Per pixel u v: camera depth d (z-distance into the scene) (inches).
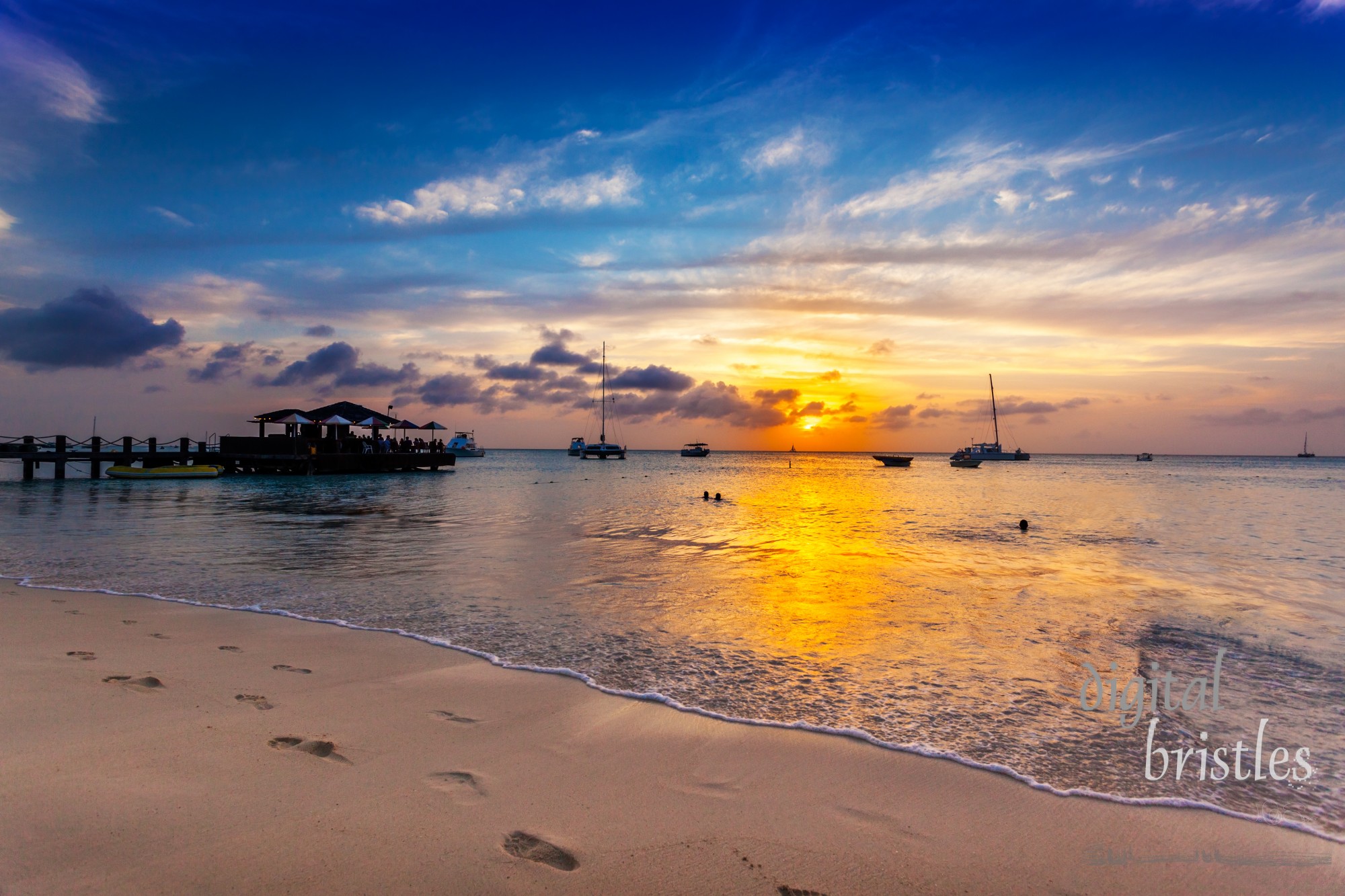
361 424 1877.5
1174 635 280.5
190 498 988.6
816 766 155.4
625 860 116.8
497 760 154.1
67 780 135.6
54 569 396.8
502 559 451.2
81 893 100.7
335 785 139.0
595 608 313.4
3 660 215.0
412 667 222.1
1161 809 140.8
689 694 200.8
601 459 4658.0
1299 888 115.0
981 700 200.2
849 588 368.8
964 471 3329.2
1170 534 664.4
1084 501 1170.0
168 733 161.3
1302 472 3521.2
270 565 420.8
